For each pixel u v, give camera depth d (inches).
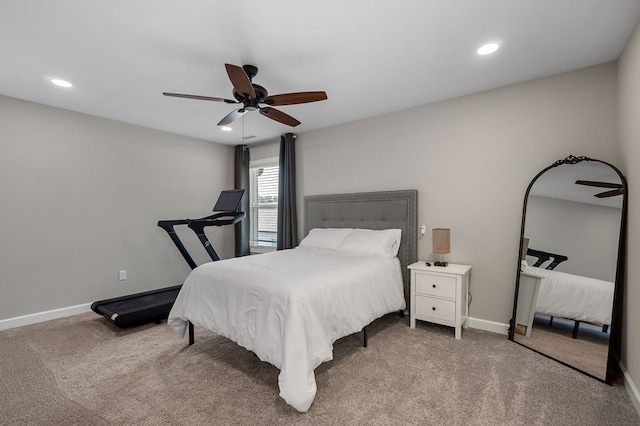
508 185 111.8
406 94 119.2
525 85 107.9
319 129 167.6
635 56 75.0
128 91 115.4
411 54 89.3
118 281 153.3
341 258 116.9
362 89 114.0
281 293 76.5
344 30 77.2
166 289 152.9
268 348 74.5
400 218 134.4
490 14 71.3
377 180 145.6
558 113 102.0
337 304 86.4
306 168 174.4
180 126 161.8
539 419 65.9
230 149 208.4
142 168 162.6
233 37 80.0
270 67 96.4
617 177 85.2
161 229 171.0
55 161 133.0
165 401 73.2
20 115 123.7
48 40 81.1
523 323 103.7
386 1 66.6
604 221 86.2
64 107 133.0
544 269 99.5
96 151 145.3
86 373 86.4
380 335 112.0
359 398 73.6
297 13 70.3
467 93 118.1
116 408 70.7
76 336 113.0
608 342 81.1
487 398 73.3
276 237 198.1
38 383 81.3
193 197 186.2
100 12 69.6
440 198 127.1
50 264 131.6
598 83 95.3
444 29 77.2
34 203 127.5
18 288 123.5
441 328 119.1
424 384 79.4
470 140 119.5
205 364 91.4
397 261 127.5
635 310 72.9
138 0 65.4
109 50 86.3
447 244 117.6
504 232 112.7
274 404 71.9
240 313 83.8
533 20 73.5
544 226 100.6
